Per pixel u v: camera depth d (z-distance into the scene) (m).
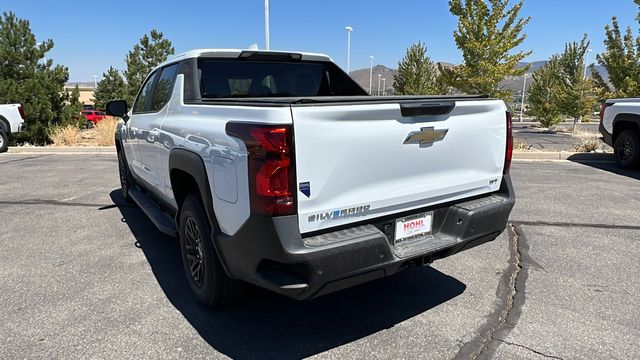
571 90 29.55
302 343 3.08
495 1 16.88
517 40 17.11
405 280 4.08
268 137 2.47
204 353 2.95
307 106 2.53
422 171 3.09
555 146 17.70
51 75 15.43
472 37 17.34
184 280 4.07
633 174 9.06
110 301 3.66
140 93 5.39
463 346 3.02
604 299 3.67
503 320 3.35
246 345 3.05
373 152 2.80
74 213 6.30
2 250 4.84
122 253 4.74
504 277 4.11
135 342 3.06
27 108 13.92
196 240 3.53
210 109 3.22
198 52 4.11
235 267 2.87
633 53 15.53
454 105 3.14
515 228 5.50
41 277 4.13
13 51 15.09
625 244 4.92
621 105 9.63
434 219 3.29
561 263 4.41
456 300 3.68
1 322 3.32
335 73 5.16
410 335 3.16
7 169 10.12
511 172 9.27
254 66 4.48
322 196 2.64
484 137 3.44
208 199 3.03
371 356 2.91
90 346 3.01
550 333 3.16
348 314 3.47
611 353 2.93
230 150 2.73
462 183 3.35
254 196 2.56
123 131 5.86
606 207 6.42
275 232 2.51
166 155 3.97
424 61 30.95
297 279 2.62
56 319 3.37
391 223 3.05
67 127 15.14
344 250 2.62
